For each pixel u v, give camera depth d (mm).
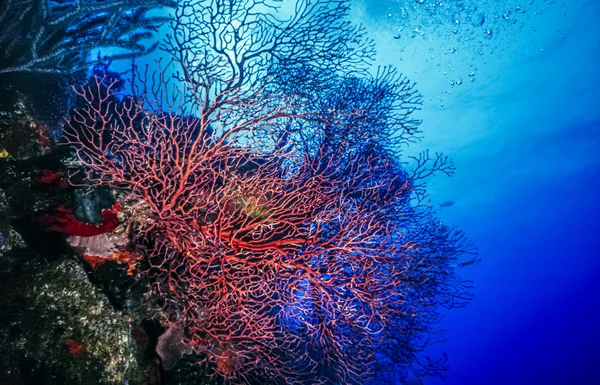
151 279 3703
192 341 3809
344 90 6633
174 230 3486
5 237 3131
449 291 6441
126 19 4379
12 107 3395
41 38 3555
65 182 3363
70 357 3182
